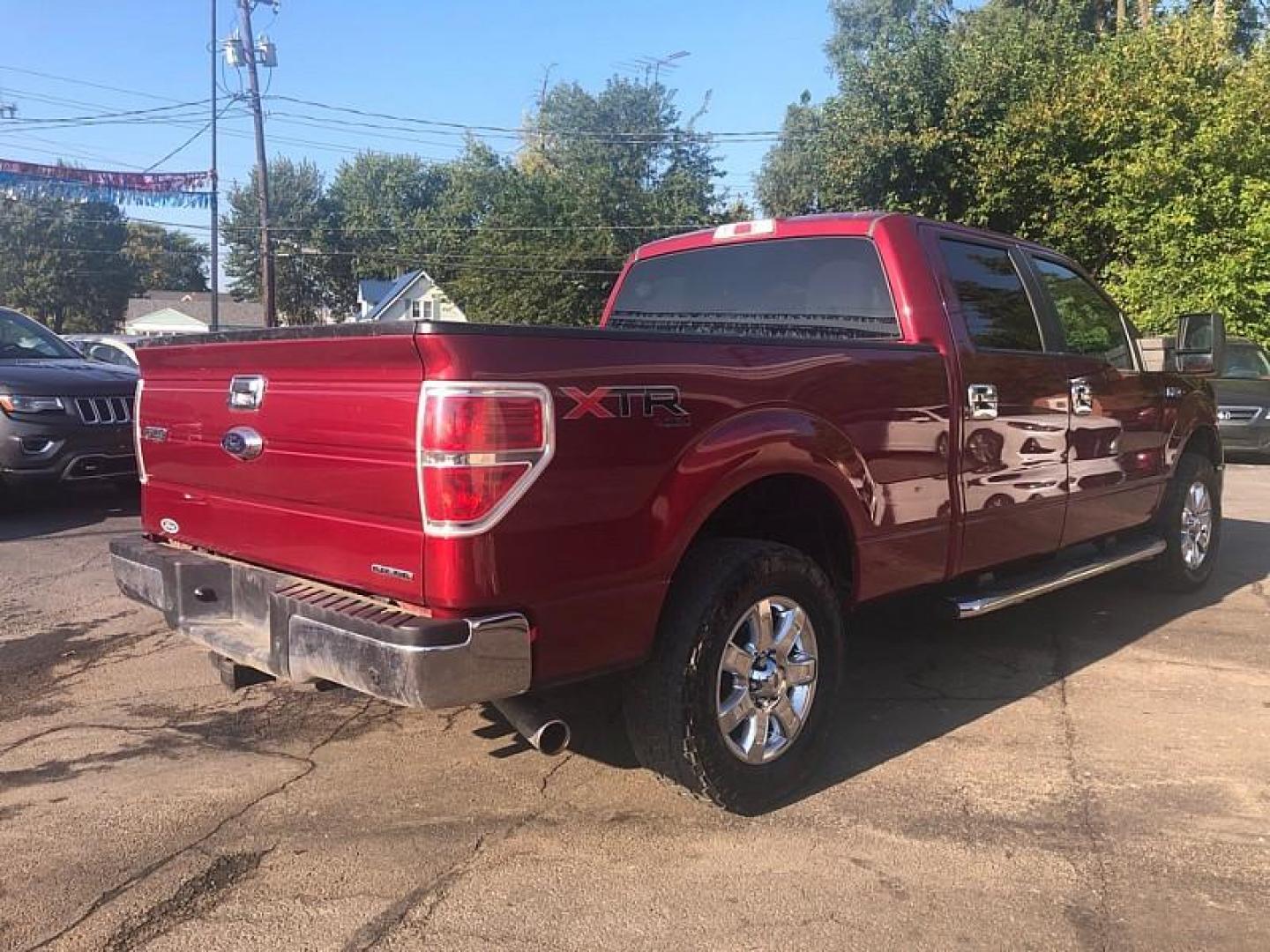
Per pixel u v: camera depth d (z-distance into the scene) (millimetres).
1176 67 17516
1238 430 13203
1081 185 17922
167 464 3852
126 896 2873
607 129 56250
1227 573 6984
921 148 19031
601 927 2730
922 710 4363
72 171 27516
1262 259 15750
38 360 8781
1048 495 4773
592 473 2832
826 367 3539
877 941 2668
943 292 4250
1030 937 2688
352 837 3221
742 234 4773
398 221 70375
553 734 2938
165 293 80062
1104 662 5008
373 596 2959
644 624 3025
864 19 38875
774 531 3787
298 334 2986
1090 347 5301
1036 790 3572
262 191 31312
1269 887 2936
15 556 7168
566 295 42281
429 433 2629
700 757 3180
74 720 4242
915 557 4016
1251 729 4129
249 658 3234
